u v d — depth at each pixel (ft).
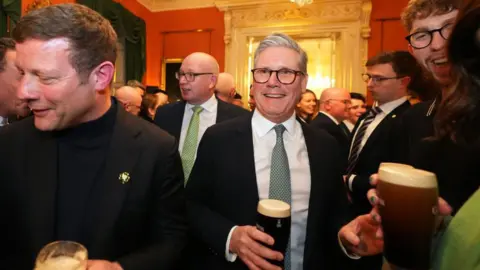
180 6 24.44
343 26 21.18
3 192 2.90
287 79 3.82
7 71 4.23
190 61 7.97
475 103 2.04
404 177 1.65
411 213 1.63
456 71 2.00
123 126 3.16
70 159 2.97
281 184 3.80
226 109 8.24
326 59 21.57
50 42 2.41
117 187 2.91
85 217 2.86
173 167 3.26
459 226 1.79
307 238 3.74
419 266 1.67
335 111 9.92
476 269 1.62
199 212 3.84
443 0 3.00
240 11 22.98
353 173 6.63
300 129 4.28
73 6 2.62
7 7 12.82
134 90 11.69
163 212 3.17
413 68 6.26
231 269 3.70
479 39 1.78
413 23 3.34
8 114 4.64
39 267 1.95
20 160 2.93
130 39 21.54
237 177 3.82
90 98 2.73
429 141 3.11
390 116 6.26
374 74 6.53
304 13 21.83
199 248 4.07
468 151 2.66
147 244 3.10
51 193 2.82
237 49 23.03
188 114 8.34
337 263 4.10
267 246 2.76
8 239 2.88
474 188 2.64
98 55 2.66
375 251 3.06
